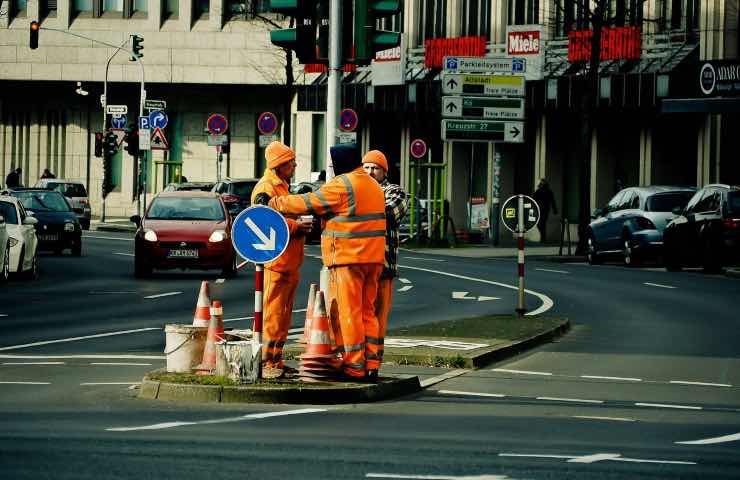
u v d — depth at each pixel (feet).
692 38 359.05
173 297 195.00
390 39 126.11
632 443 81.41
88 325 157.38
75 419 87.15
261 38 528.22
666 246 269.85
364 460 72.64
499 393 106.63
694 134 362.12
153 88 546.26
